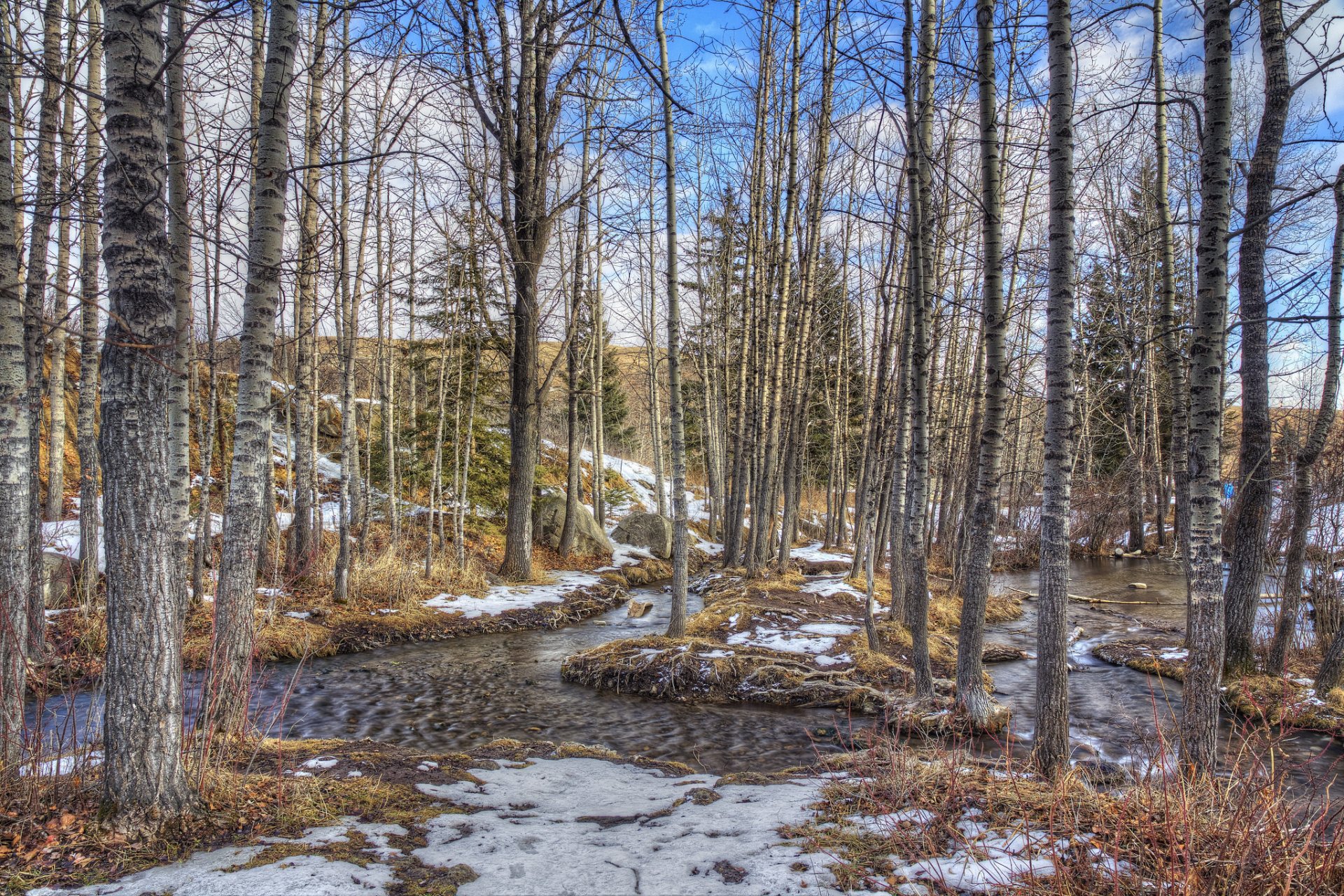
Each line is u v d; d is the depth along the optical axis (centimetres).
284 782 490
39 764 433
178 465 742
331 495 2002
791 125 1527
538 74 1562
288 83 568
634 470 3775
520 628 1425
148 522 391
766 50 1684
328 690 986
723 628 1250
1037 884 347
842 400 2675
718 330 2453
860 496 1830
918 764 556
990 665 1190
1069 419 568
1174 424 1131
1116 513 2608
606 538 2389
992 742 786
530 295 1702
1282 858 347
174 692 409
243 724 570
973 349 1991
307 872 363
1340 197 841
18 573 480
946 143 1002
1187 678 541
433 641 1297
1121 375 1920
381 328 1619
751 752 787
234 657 569
